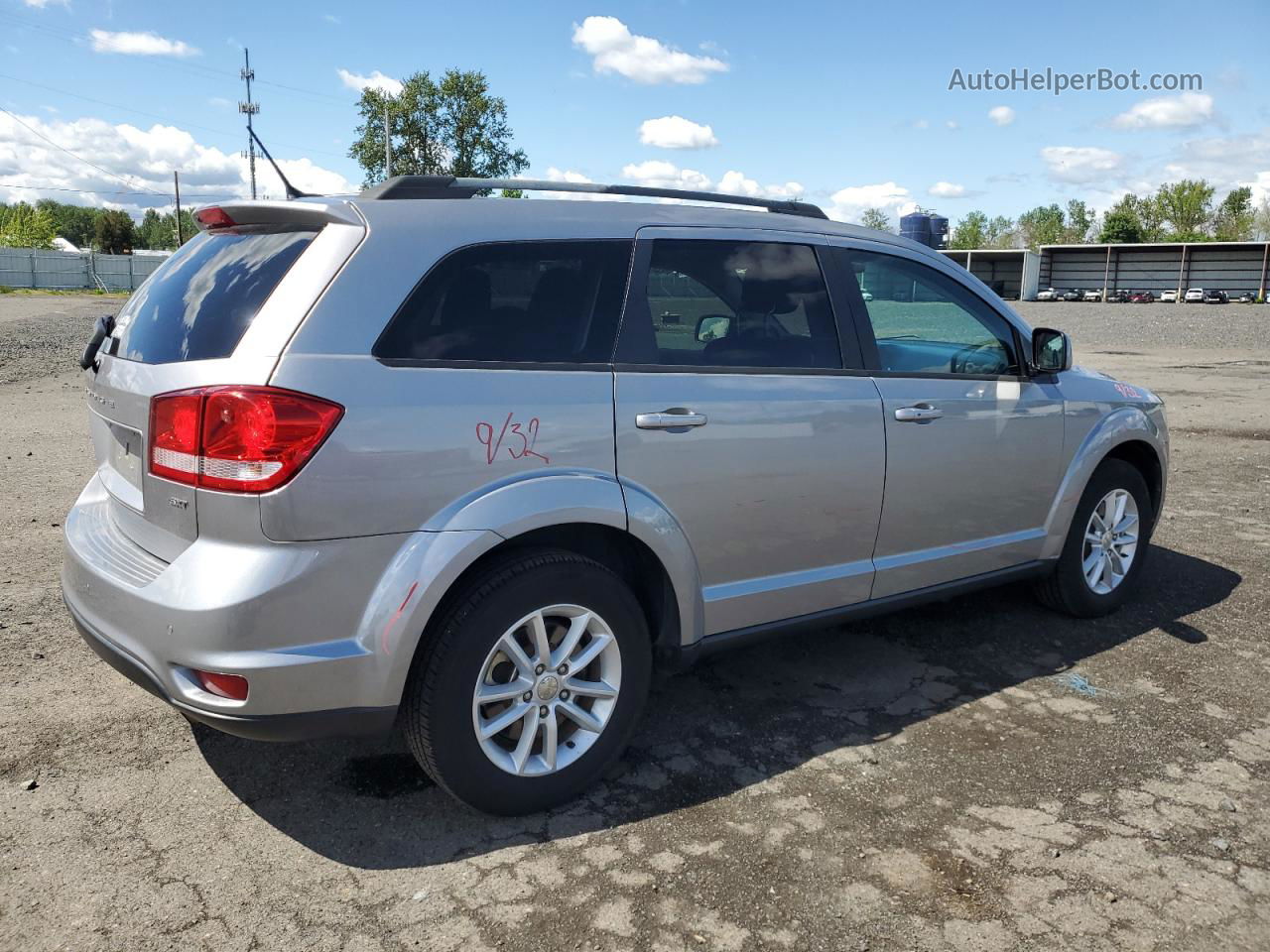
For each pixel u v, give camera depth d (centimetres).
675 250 337
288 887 265
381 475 266
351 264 274
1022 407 427
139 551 288
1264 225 8125
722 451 331
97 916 250
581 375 305
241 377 257
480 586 283
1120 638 461
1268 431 1075
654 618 343
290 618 258
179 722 356
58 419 1005
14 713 358
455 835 292
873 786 323
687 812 306
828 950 244
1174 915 259
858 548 380
